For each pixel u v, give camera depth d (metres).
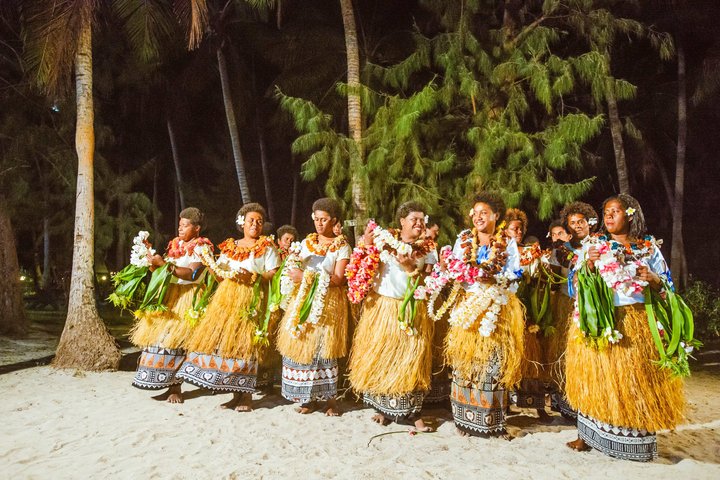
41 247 17.86
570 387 3.41
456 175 7.81
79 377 5.59
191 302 4.57
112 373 5.82
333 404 4.20
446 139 8.16
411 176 7.32
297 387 4.11
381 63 11.00
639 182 13.87
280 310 4.55
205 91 15.94
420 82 9.03
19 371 5.95
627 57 11.45
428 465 3.19
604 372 3.23
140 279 4.61
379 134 7.10
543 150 7.50
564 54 9.18
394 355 3.74
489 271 3.51
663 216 13.95
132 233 15.95
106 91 14.99
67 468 3.14
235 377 4.24
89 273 6.22
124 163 17.89
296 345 4.08
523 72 7.34
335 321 4.12
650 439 3.23
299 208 16.45
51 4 6.49
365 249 3.81
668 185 12.88
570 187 6.96
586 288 3.26
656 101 12.03
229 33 12.62
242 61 13.35
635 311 3.25
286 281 4.23
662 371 3.20
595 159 10.92
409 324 3.71
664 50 8.80
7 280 8.95
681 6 10.52
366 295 3.95
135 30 7.61
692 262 13.59
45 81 6.72
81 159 6.37
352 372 3.89
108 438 3.63
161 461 3.23
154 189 17.81
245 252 4.33
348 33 7.38
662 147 13.03
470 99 7.77
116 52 14.25
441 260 3.69
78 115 6.44
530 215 9.98
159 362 4.51
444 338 3.98
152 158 17.52
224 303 4.29
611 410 3.19
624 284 3.16
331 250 4.07
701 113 12.45
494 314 3.50
